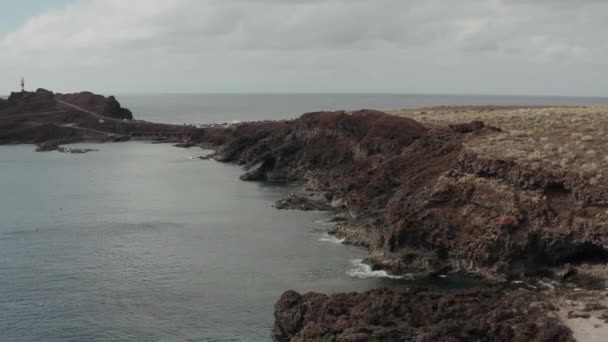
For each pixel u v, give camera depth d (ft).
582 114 327.47
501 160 210.18
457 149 249.55
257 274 200.95
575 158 214.48
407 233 202.90
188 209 307.17
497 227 191.21
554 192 197.98
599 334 132.87
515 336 129.90
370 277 196.03
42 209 306.55
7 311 169.68
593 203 188.65
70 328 159.12
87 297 180.75
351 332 128.77
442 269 195.52
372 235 230.89
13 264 212.64
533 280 181.47
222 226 268.82
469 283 186.19
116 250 230.89
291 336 146.61
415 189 228.22
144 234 255.50
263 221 278.05
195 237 249.96
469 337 128.57
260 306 173.17
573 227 183.62
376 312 140.36
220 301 177.06
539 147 233.14
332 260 215.10
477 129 276.82
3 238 248.52
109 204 320.50
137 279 196.95
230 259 217.97
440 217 203.51
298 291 183.93
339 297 150.20
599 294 160.76
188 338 153.28
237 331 157.17
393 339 126.72
